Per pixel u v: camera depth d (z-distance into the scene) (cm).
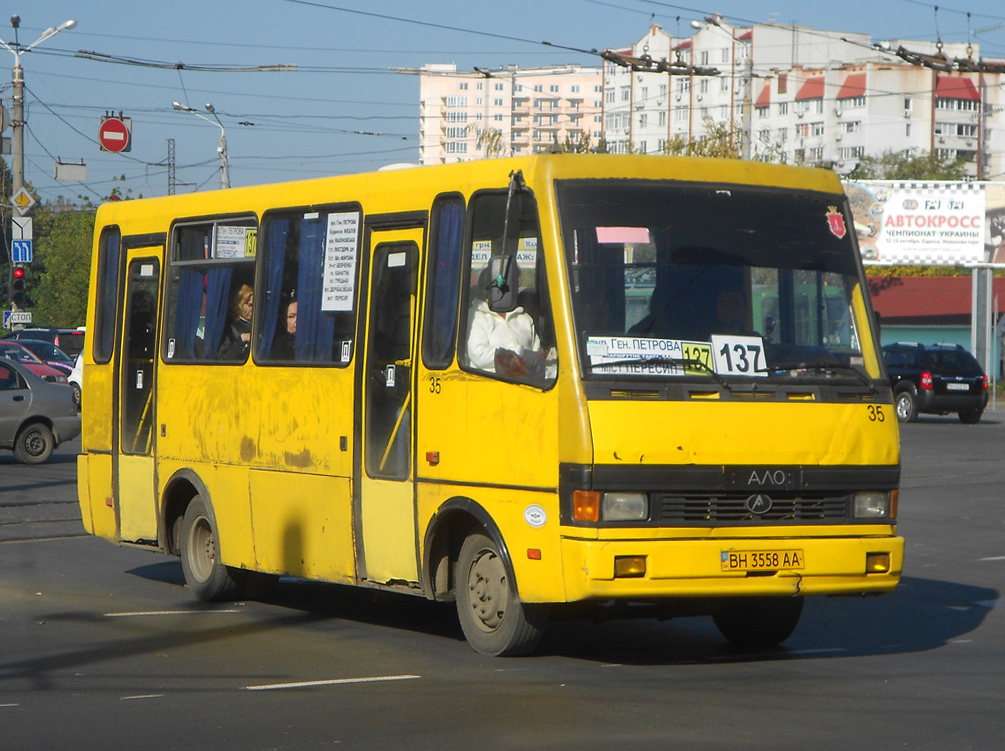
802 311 912
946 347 3966
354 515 1020
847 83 13425
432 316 961
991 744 693
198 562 1208
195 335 1214
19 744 703
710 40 13762
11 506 1873
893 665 924
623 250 879
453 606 1191
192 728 734
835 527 880
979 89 13700
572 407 841
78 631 1050
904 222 5825
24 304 3953
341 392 1034
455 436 928
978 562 1454
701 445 847
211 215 1207
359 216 1038
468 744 693
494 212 922
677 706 782
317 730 727
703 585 843
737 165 935
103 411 1330
